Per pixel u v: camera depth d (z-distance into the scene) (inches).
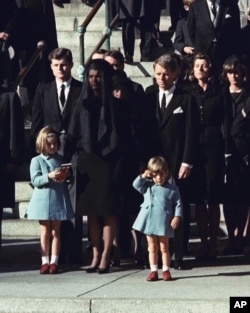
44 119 952.9
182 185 933.2
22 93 1159.0
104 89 908.6
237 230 991.6
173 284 847.7
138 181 883.4
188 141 922.7
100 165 908.0
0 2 1095.0
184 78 985.5
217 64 1114.7
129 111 915.4
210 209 965.2
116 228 911.7
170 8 1283.2
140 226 871.7
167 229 869.8
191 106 926.4
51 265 905.5
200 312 775.1
